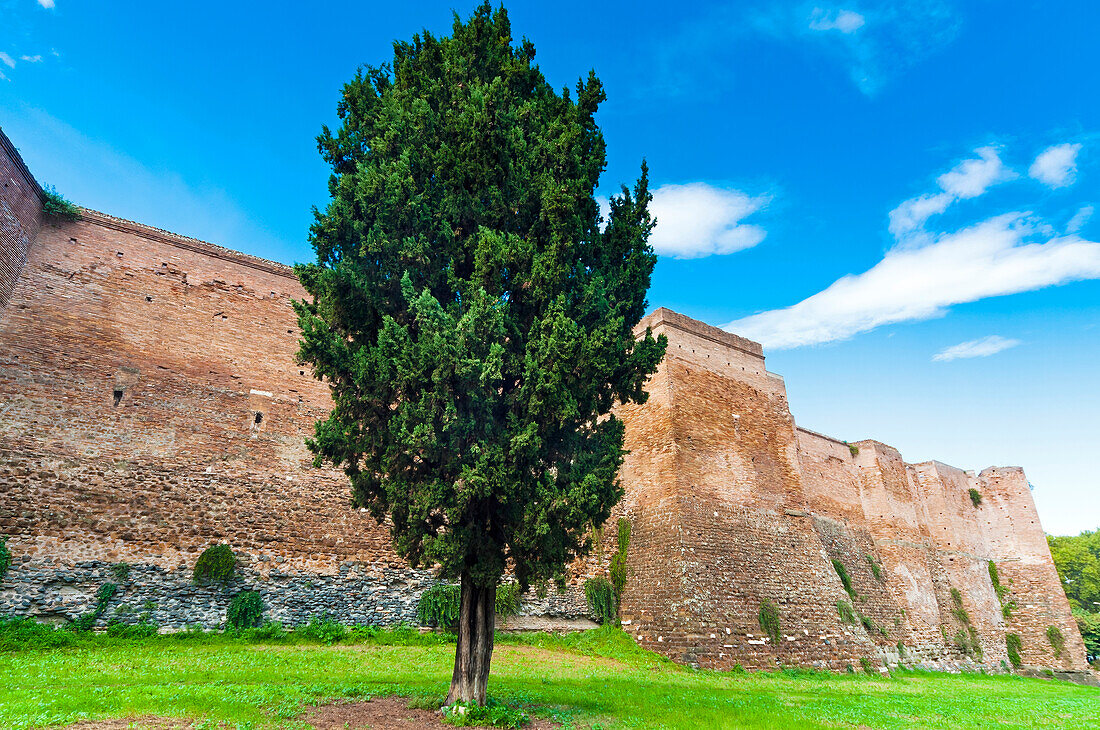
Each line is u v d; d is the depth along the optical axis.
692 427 21.38
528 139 11.67
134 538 14.19
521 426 9.52
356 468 10.08
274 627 14.74
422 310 9.18
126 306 16.33
